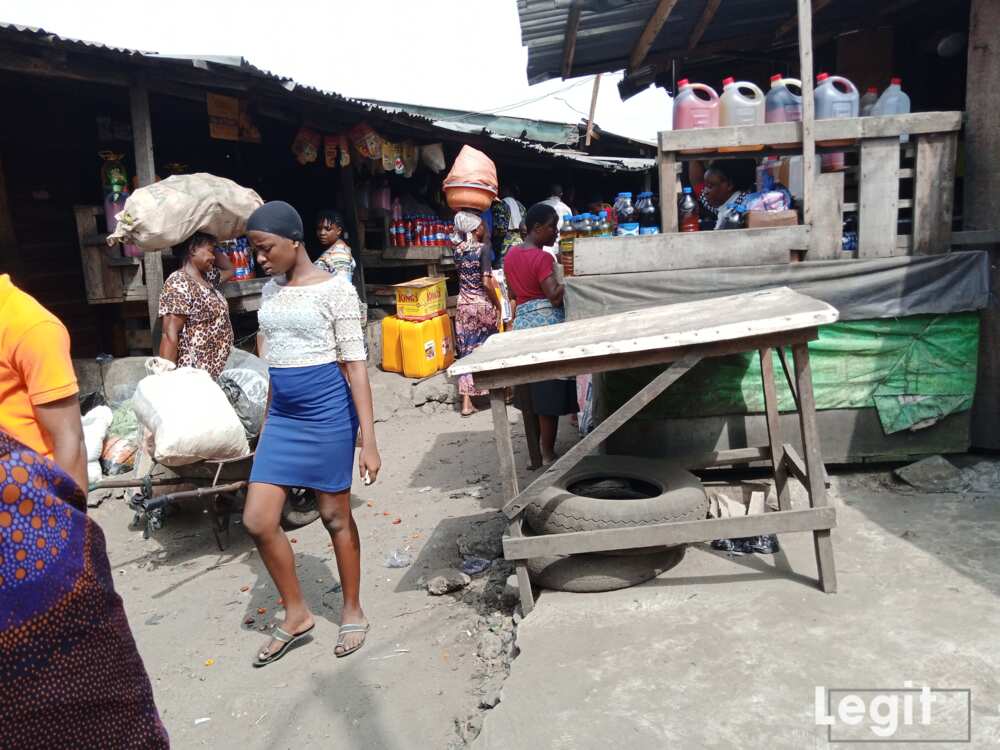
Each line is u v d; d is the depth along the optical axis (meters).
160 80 6.02
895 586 3.12
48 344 2.23
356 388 3.26
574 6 5.06
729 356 4.36
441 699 2.98
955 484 4.17
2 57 5.03
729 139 4.21
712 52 6.82
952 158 4.18
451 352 9.27
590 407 5.55
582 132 15.27
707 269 4.32
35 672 1.43
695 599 3.16
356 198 9.52
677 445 4.48
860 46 6.41
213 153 8.71
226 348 5.18
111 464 5.42
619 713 2.47
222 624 3.76
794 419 4.43
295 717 2.96
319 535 4.82
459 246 7.48
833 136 4.18
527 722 2.48
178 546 4.77
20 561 1.42
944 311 4.21
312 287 3.23
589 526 3.27
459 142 10.65
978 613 2.85
